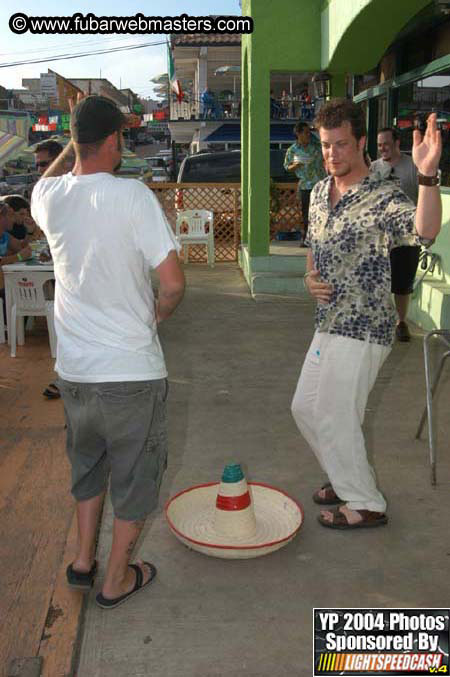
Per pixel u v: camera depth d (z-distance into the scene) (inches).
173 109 1069.8
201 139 918.4
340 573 123.8
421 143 108.5
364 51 326.0
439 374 168.2
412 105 329.4
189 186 475.5
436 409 201.5
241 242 466.3
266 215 371.9
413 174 248.5
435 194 108.0
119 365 102.6
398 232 118.6
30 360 252.1
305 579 122.1
